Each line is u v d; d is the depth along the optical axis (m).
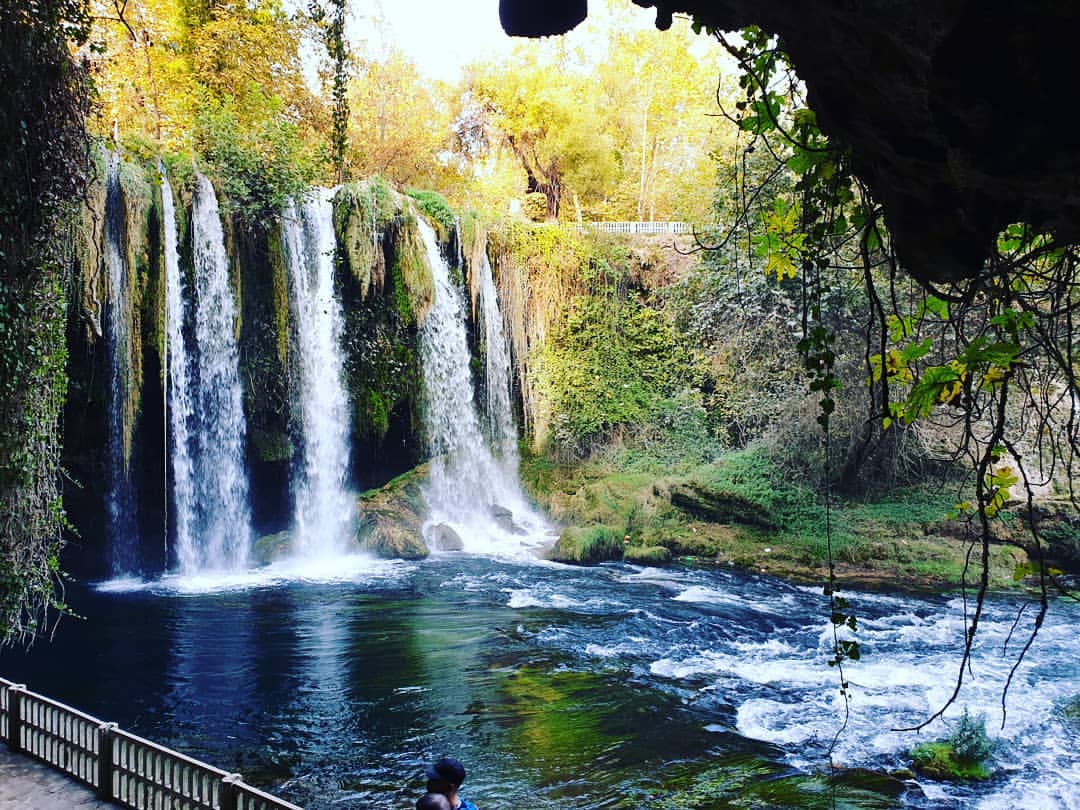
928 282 2.99
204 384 19.12
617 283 26.52
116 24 18.31
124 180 17.14
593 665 11.93
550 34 3.10
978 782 8.14
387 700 10.45
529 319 25.70
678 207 29.08
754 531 20.92
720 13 3.16
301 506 21.14
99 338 17.14
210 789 5.88
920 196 2.75
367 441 23.23
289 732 9.43
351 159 27.48
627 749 8.97
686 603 15.79
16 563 8.09
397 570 18.83
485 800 7.77
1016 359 3.15
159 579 17.88
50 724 7.32
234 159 19.73
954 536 19.09
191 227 18.64
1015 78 2.10
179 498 18.69
